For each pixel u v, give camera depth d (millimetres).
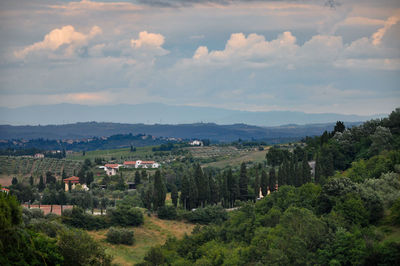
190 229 142750
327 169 157500
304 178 160375
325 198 98438
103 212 156750
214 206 153250
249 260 84250
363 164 133000
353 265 71562
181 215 152125
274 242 81250
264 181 166375
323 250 77062
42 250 62219
